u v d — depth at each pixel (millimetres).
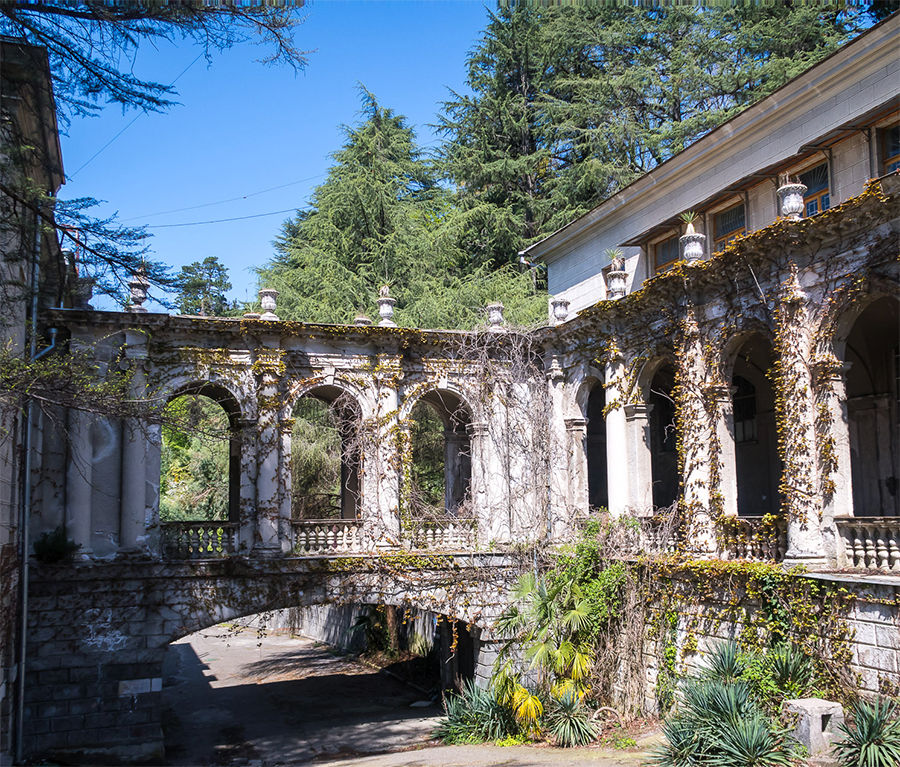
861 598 15055
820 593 15945
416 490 27047
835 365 17047
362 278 39938
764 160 22078
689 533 19969
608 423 23641
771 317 18359
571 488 25594
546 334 26344
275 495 23859
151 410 16250
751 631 17406
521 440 26375
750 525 18531
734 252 18750
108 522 22766
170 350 23828
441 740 21922
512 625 22328
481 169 44031
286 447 24297
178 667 35000
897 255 15719
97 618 21625
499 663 23250
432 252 41750
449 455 29828
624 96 41875
